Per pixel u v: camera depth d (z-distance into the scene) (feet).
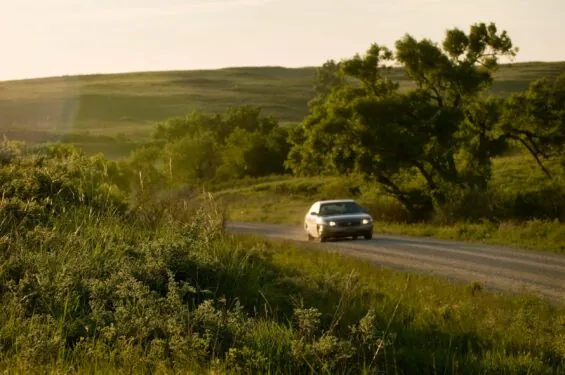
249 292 47.52
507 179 209.77
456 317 46.78
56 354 31.58
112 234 51.65
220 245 58.08
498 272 78.23
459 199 159.63
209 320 36.06
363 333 37.86
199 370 31.22
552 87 184.03
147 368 31.27
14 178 64.59
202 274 48.08
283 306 46.73
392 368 35.63
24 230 50.67
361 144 175.01
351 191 221.87
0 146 72.69
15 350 32.19
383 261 87.92
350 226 117.80
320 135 181.27
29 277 40.88
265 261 59.88
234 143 345.10
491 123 182.80
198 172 345.72
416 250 101.30
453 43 177.58
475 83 174.60
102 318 36.32
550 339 41.22
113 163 137.18
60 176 65.57
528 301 54.75
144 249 49.16
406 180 188.75
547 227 117.70
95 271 43.45
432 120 172.04
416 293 56.29
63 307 37.70
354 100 177.99
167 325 35.24
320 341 34.65
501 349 39.45
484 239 116.26
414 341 40.47
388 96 184.65
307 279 53.67
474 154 182.70
